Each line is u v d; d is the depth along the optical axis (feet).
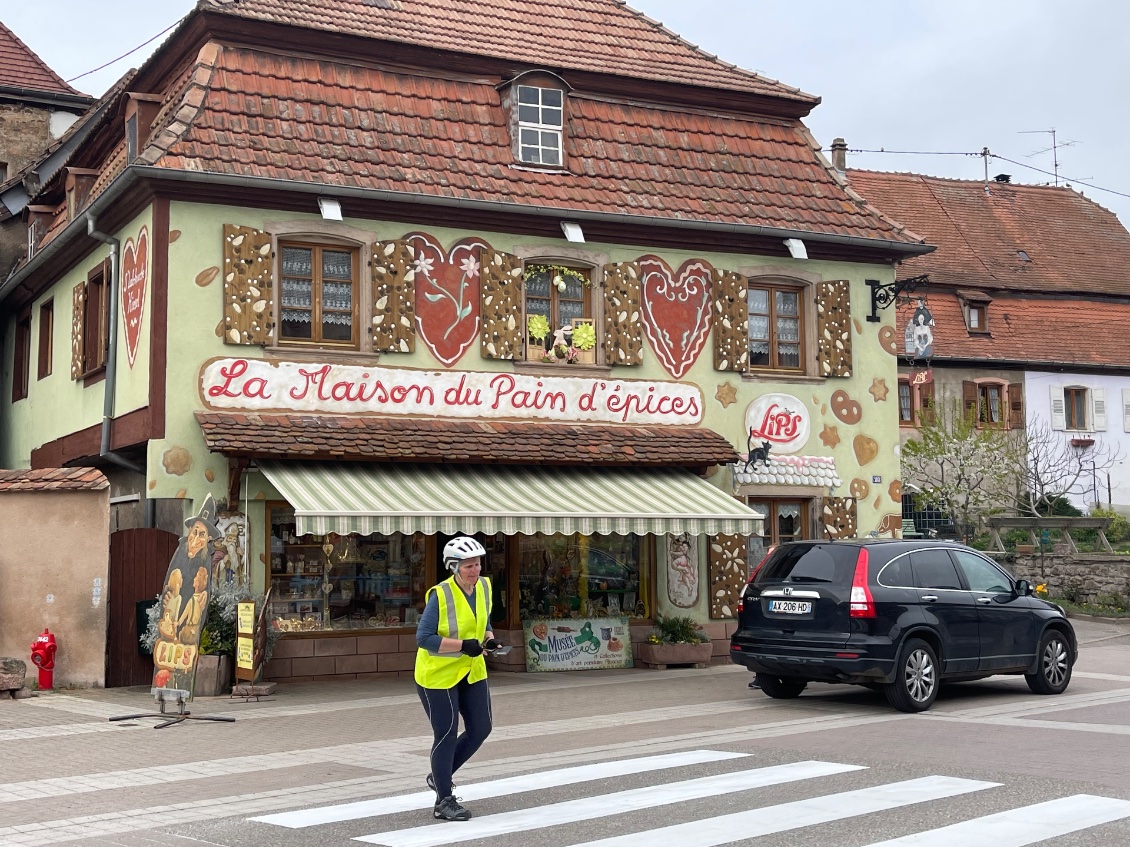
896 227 72.64
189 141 55.57
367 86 61.93
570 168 64.85
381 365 58.80
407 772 34.19
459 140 62.69
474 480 57.26
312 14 63.16
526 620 61.82
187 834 26.55
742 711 46.47
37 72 97.40
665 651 62.49
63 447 69.56
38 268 73.36
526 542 62.49
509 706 48.39
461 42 66.39
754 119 72.79
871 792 29.94
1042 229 149.07
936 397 130.31
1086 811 27.73
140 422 56.13
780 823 26.63
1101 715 44.73
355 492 52.54
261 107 58.49
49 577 53.16
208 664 51.06
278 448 53.31
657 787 30.89
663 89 69.87
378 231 59.26
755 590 48.85
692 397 66.39
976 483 118.42
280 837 26.11
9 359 85.76
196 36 61.16
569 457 59.62
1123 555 92.07
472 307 61.21
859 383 71.36
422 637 27.81
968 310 135.33
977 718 44.06
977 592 49.44
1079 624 85.97
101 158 74.13
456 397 60.34
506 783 31.89
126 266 59.88
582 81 67.87
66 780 33.19
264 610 52.65
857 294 71.87
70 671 53.01
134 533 54.95
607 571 64.54
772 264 69.31
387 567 59.06
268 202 56.85
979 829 25.98
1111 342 140.56
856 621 45.50
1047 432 135.33
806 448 69.51
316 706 48.29
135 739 40.14
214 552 45.03
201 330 55.31
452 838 25.81
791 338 70.64
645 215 64.39
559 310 64.18
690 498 60.44
